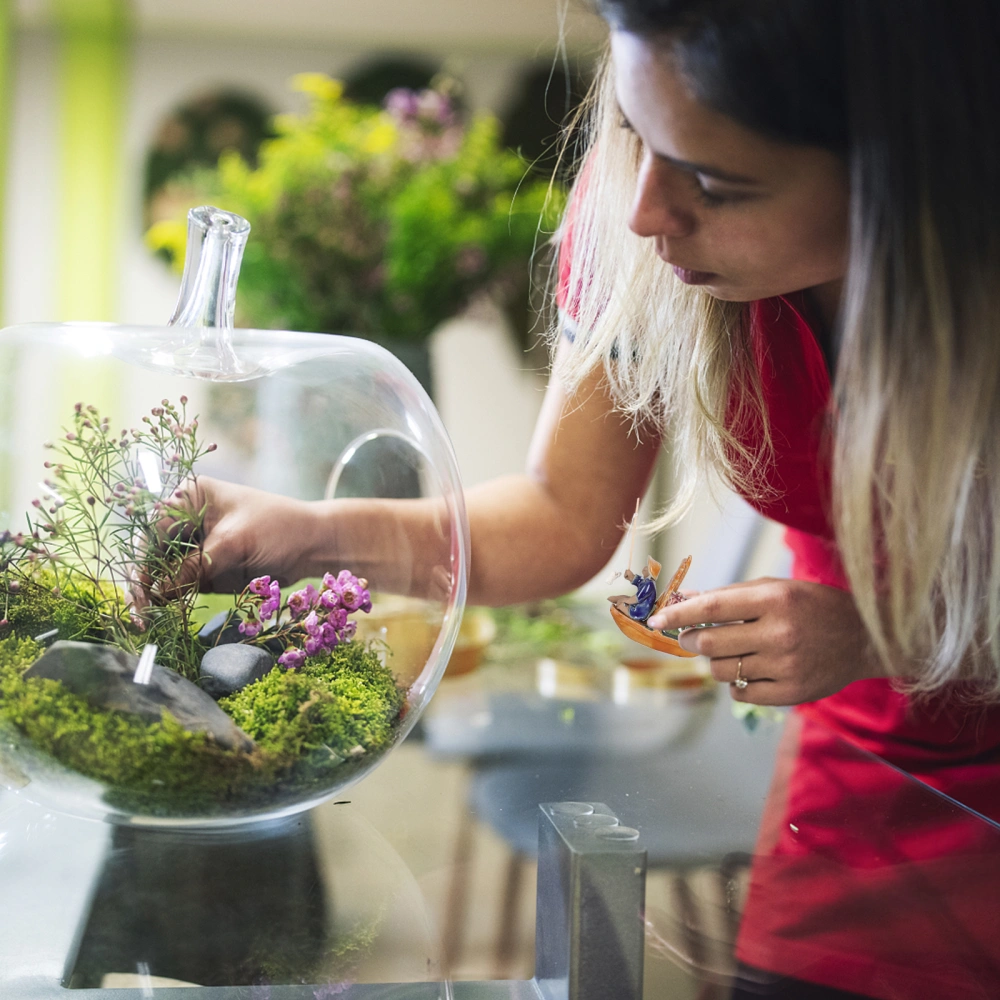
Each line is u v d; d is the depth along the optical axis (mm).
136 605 554
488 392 4148
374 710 582
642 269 840
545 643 1125
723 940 508
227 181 1949
